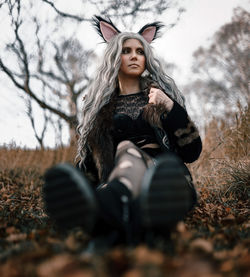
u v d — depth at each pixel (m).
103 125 2.22
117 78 2.46
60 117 5.95
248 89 4.52
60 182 1.30
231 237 1.79
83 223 1.29
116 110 2.29
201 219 2.37
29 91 6.09
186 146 2.16
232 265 1.27
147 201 1.31
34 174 5.16
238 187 3.11
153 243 1.43
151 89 2.21
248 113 3.81
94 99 2.49
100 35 2.67
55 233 1.92
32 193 3.86
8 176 4.95
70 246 1.43
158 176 1.34
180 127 2.11
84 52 6.45
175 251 1.41
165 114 2.14
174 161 1.38
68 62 6.52
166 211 1.35
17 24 5.51
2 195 3.63
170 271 1.14
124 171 1.66
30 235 1.80
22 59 6.03
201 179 3.72
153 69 2.45
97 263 1.14
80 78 6.63
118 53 2.39
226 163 3.48
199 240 1.49
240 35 8.08
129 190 1.54
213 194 3.19
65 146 5.61
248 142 3.65
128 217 1.42
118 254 1.21
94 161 2.28
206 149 4.01
